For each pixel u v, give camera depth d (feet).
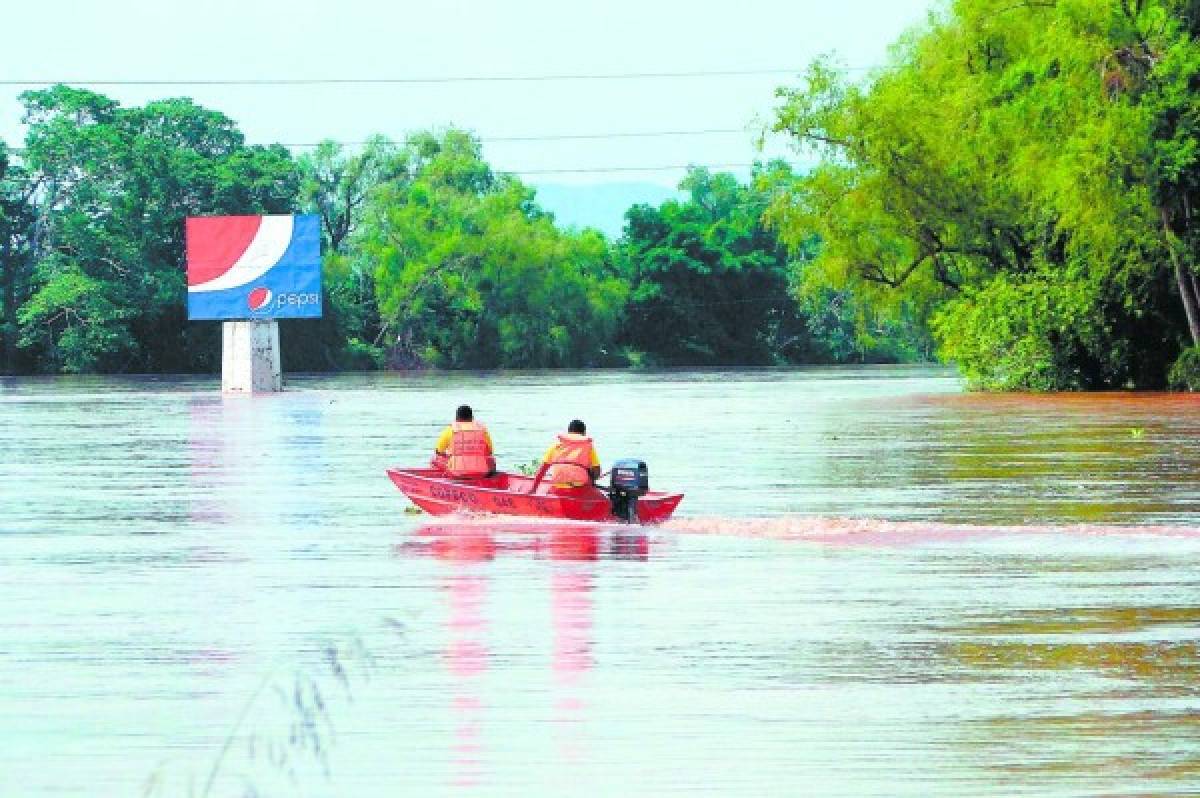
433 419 581.53
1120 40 622.54
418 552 226.99
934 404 633.61
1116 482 315.37
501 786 114.73
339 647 160.66
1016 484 313.32
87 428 541.34
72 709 136.36
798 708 134.82
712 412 605.31
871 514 268.00
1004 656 153.69
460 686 143.23
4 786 115.65
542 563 214.90
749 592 190.19
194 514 278.67
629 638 163.63
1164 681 142.72
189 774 117.19
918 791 112.68
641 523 254.06
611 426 518.37
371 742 125.39
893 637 163.12
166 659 155.94
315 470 367.86
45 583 202.80
